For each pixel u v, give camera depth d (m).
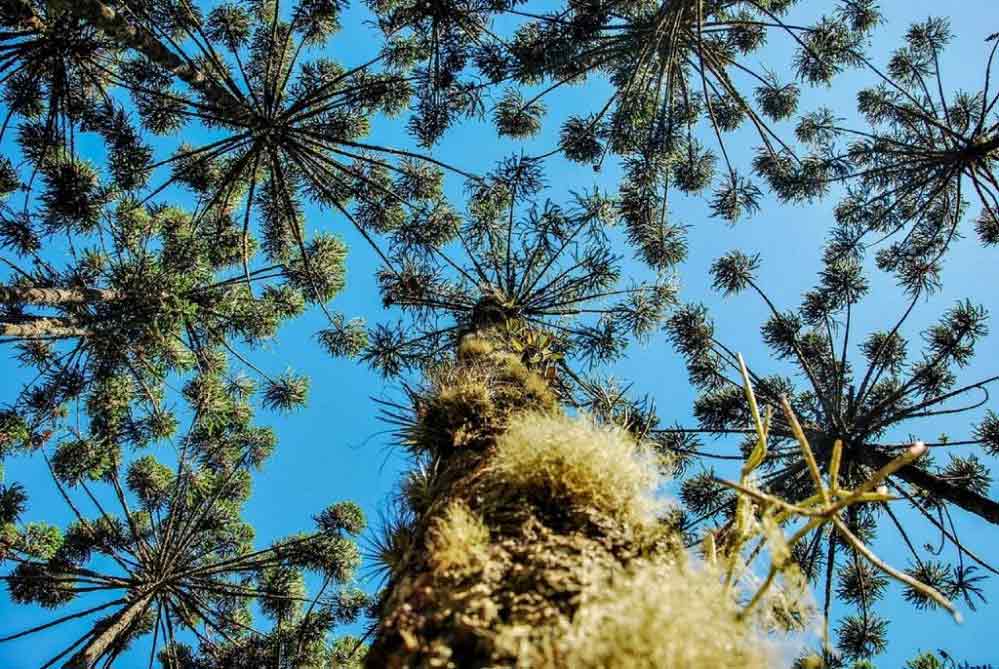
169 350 8.53
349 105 9.32
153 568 8.33
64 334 7.45
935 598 1.51
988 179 7.84
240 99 7.66
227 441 10.23
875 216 9.32
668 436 7.63
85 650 6.81
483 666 1.58
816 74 9.82
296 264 10.11
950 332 8.38
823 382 8.35
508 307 6.83
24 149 8.48
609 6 8.23
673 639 1.46
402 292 8.52
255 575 10.11
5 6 6.89
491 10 8.58
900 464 1.75
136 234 9.12
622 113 8.93
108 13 5.87
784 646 1.69
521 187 8.96
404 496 2.97
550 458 2.33
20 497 8.36
